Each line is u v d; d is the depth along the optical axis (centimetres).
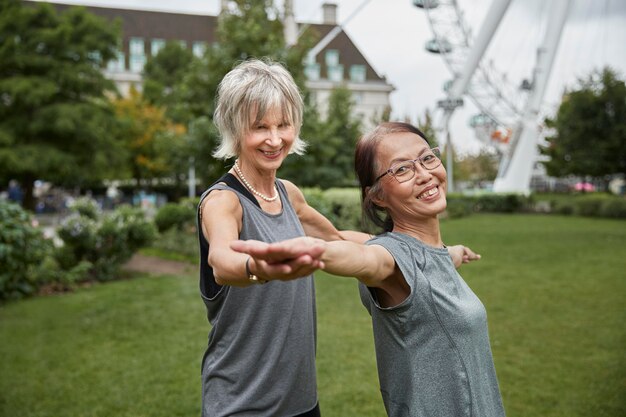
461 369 138
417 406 137
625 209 2055
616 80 2534
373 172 153
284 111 158
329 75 4484
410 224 152
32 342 497
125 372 417
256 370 161
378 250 134
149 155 3105
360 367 415
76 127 2400
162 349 473
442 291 140
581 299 630
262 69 160
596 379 382
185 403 359
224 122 162
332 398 359
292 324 164
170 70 4159
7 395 373
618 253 1015
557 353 439
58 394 375
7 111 2383
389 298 142
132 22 4547
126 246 830
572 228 1619
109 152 2578
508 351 446
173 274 877
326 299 650
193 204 1324
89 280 810
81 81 2448
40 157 2327
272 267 97
